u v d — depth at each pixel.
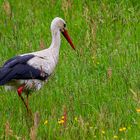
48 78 15.26
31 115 14.05
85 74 15.71
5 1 19.36
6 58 17.09
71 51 17.08
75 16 18.95
